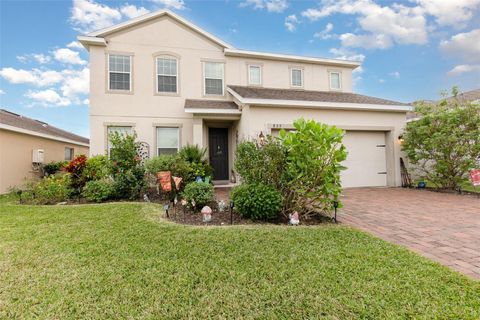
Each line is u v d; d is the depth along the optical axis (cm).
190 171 784
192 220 524
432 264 307
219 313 222
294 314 219
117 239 403
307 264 309
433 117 911
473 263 315
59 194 764
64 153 1631
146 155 1062
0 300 243
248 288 258
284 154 536
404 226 478
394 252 344
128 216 552
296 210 529
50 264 316
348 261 316
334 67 1353
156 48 1101
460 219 521
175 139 1113
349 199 766
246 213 521
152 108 1088
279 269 297
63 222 508
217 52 1176
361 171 1041
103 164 818
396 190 950
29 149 1229
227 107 1027
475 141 846
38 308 231
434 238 409
